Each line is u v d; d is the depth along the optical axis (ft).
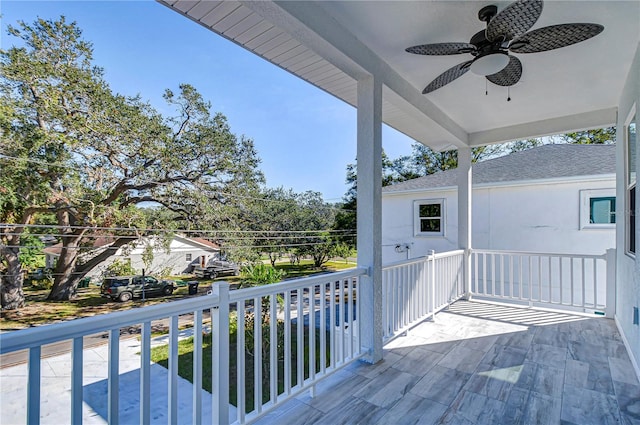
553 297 20.47
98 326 4.01
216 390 5.38
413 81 11.07
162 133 34.06
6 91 26.37
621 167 11.82
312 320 7.63
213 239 38.11
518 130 15.66
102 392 10.42
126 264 31.65
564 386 8.21
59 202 27.94
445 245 25.85
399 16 7.54
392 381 8.42
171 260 35.24
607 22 7.68
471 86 11.36
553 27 6.56
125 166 32.14
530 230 21.47
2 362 13.76
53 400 10.10
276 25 6.85
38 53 27.76
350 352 8.93
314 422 6.64
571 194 20.18
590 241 19.52
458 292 16.74
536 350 10.62
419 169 60.08
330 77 10.27
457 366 9.37
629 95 10.14
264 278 17.56
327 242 49.75
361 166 9.46
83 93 29.53
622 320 11.76
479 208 23.44
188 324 22.90
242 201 41.52
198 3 6.68
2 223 24.79
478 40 7.49
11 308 24.86
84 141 29.19
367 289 9.39
